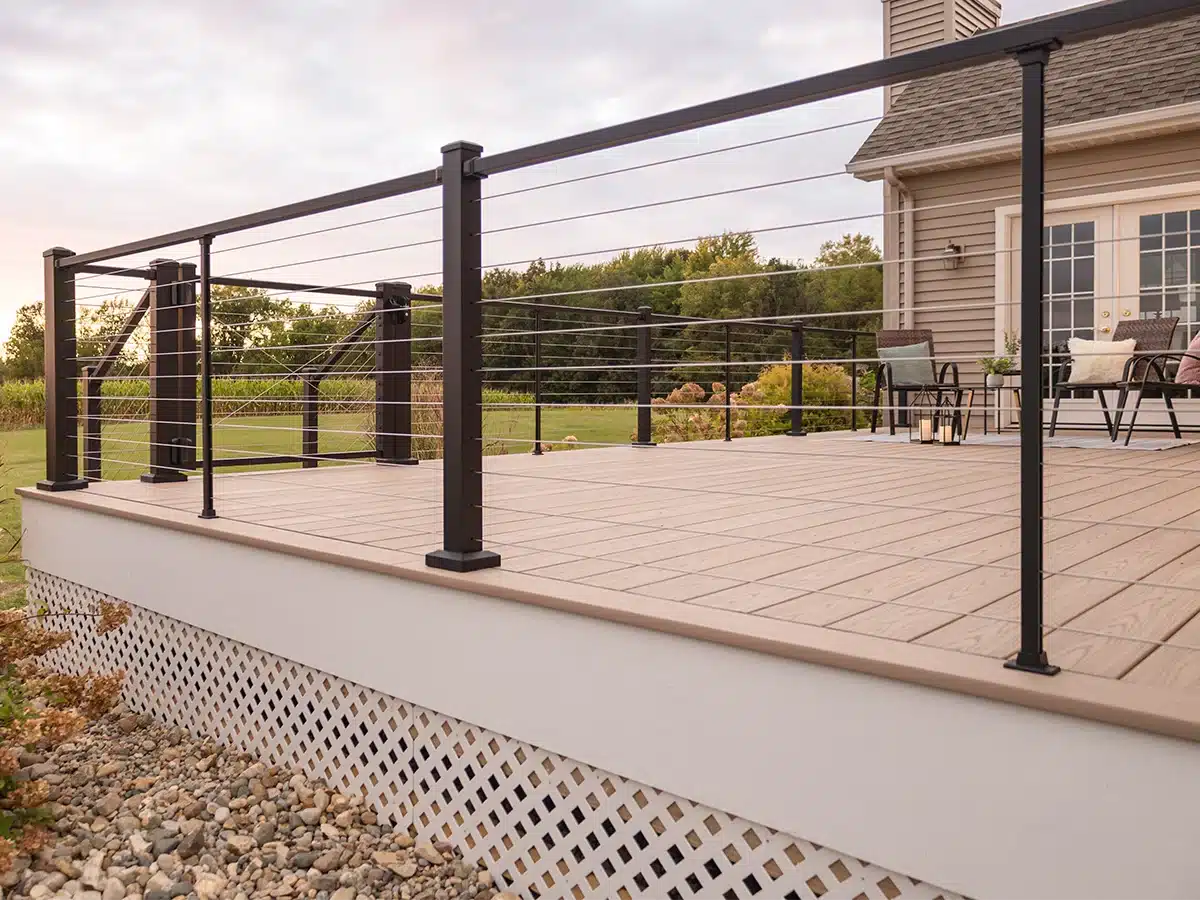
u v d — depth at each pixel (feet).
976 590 7.08
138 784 10.12
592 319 52.21
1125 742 4.47
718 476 15.62
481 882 7.97
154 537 11.62
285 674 10.18
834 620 6.15
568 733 7.06
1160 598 6.78
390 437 18.12
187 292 15.07
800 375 24.49
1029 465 4.90
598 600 6.78
